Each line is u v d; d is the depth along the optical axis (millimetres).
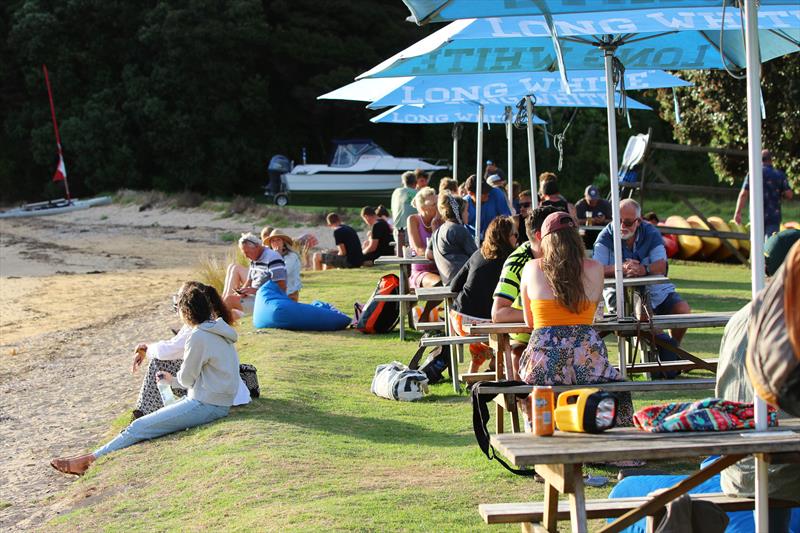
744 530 4621
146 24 63781
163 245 38875
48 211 54062
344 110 65875
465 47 8812
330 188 54062
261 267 15086
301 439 7922
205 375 8711
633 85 11086
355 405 9469
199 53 61938
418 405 9531
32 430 10578
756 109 4316
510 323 7578
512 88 10734
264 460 7258
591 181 65375
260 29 63156
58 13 64938
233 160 64562
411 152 69000
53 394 12508
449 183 14812
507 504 5043
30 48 64625
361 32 67250
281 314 14125
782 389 3250
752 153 4324
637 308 8703
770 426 4199
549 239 6168
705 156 63500
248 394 9195
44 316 20562
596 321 8133
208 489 6895
